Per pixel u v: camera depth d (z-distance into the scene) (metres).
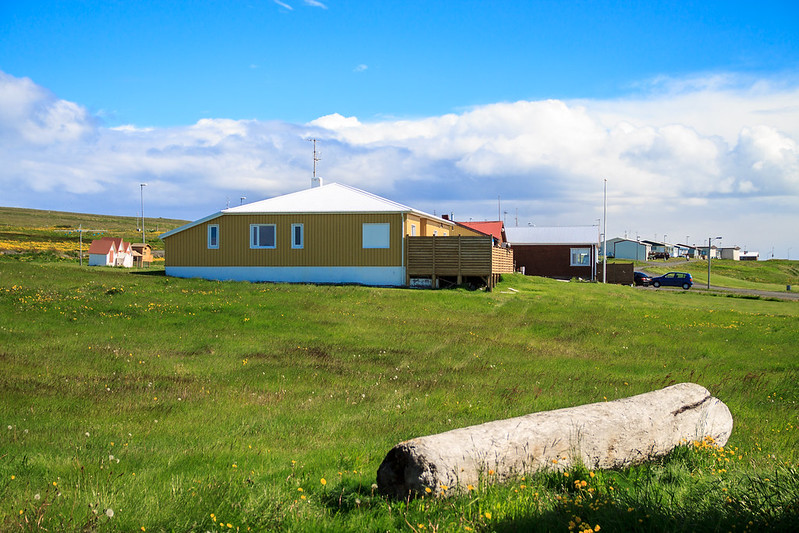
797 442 7.95
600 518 4.70
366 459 6.83
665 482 5.86
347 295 25.53
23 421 8.50
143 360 13.59
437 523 4.57
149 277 29.89
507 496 5.11
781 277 100.00
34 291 22.66
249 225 31.86
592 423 6.27
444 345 16.80
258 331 17.97
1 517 4.57
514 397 10.78
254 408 9.92
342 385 11.88
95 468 6.12
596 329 20.69
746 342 18.75
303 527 4.66
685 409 7.22
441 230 38.97
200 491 5.34
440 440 5.42
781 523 4.46
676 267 98.94
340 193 34.62
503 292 30.83
